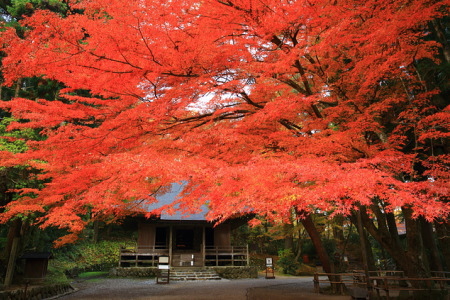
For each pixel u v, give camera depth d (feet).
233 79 20.42
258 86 20.13
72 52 15.92
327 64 24.18
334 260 77.41
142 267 65.62
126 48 16.03
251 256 96.58
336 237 88.94
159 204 68.69
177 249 76.18
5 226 49.01
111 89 18.63
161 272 64.18
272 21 17.37
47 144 20.20
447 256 37.91
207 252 74.13
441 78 30.60
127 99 19.61
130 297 37.81
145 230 71.97
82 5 16.30
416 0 18.24
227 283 55.21
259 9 16.89
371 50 19.86
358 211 31.01
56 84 46.09
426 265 32.96
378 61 19.89
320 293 40.55
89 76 17.70
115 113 20.08
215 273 64.34
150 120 19.54
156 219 68.13
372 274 50.06
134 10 14.82
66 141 19.48
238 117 25.02
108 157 18.61
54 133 20.94
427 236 44.52
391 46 20.21
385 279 27.81
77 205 25.95
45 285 39.73
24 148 32.32
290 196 15.70
